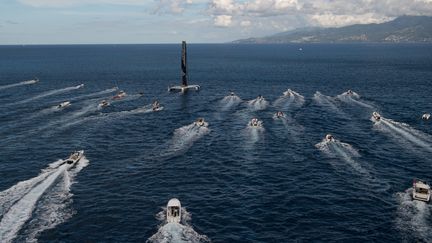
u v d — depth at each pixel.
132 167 74.50
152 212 56.91
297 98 144.62
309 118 112.31
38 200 59.22
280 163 76.62
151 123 107.31
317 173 71.50
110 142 89.81
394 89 166.88
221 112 120.81
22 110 121.19
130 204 59.22
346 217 55.72
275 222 54.75
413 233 51.19
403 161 77.31
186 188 65.44
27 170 72.31
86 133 96.94
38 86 175.00
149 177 69.88
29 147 85.69
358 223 54.06
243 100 142.00
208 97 149.25
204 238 50.53
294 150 83.94
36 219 53.81
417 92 158.12
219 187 65.94
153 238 49.91
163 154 81.75
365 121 108.38
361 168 73.44
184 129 99.25
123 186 65.75
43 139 91.50
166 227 51.88
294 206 59.16
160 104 134.25
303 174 71.12
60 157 79.62
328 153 81.50
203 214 56.72
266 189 65.12
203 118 112.31
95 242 49.16
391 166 74.75
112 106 129.62
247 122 107.06
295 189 65.00
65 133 96.69
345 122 107.56
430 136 93.62
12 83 183.50
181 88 166.88
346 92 155.75
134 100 141.75
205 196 62.53
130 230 51.97
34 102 134.88
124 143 89.06
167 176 70.44
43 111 119.81
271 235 51.56
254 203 60.22
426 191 59.47
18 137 92.88
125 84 185.75
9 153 81.62
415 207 57.62
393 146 86.31
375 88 170.38
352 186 65.75
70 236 50.25
